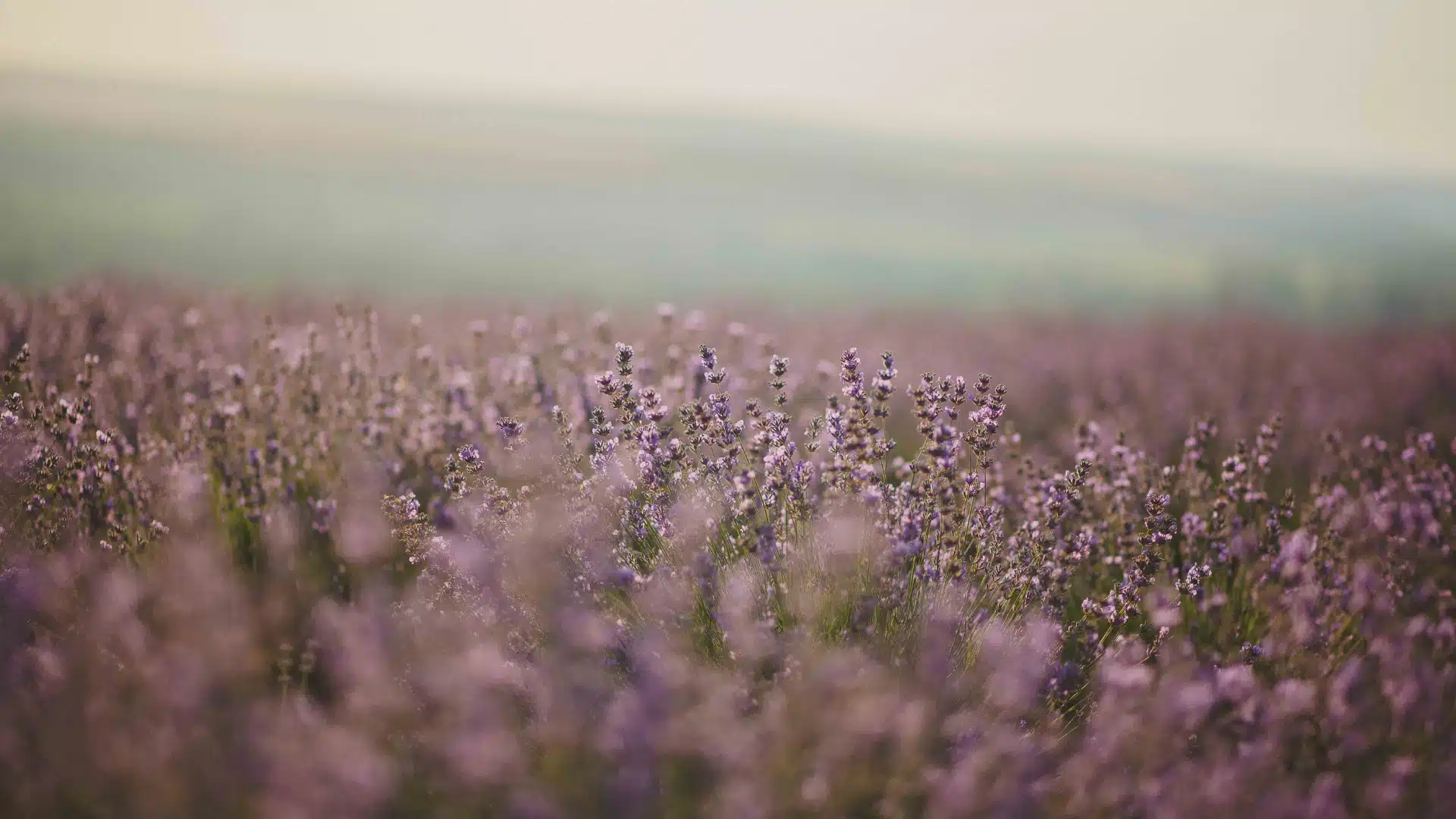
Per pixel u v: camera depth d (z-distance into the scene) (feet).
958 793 3.45
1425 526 4.27
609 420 4.32
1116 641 3.92
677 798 3.49
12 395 4.18
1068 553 4.10
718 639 3.80
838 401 4.15
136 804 3.36
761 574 3.86
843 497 4.00
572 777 3.45
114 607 3.61
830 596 3.84
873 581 3.85
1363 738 3.67
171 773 3.38
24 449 3.97
